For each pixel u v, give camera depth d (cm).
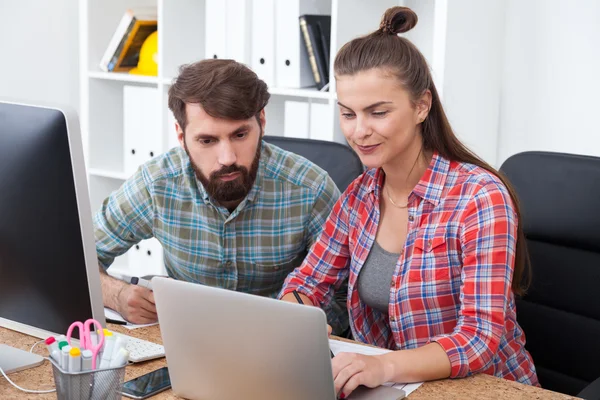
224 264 191
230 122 164
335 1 271
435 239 157
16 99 126
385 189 170
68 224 122
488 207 151
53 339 117
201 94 161
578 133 272
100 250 196
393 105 150
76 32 389
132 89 334
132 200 192
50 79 381
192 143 168
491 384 136
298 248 193
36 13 370
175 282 122
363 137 153
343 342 155
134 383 134
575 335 173
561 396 131
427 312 159
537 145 281
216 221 188
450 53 259
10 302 134
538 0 274
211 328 121
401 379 135
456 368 138
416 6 299
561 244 174
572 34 269
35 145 121
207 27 304
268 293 198
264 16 292
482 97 276
